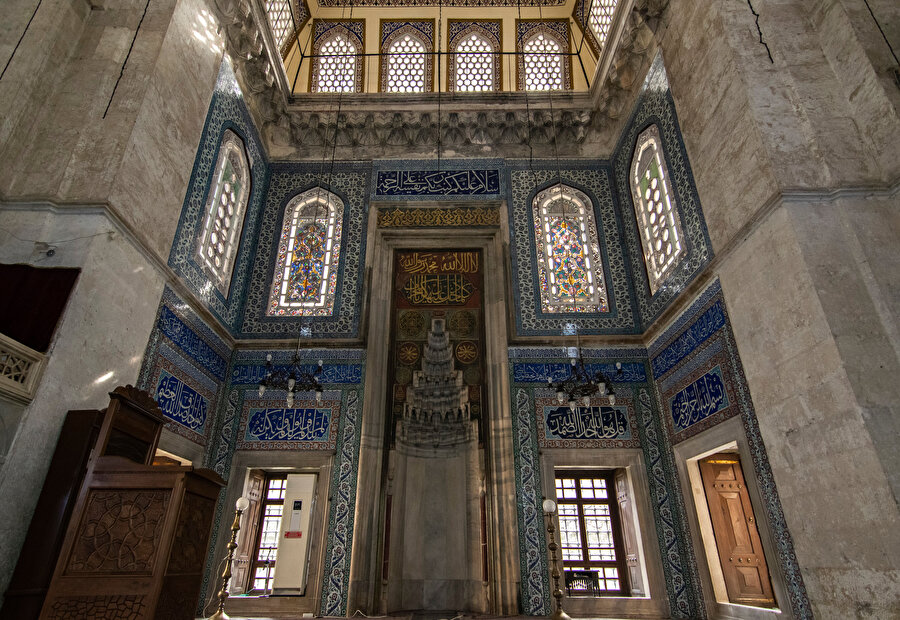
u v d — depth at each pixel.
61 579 2.62
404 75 8.44
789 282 3.85
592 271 7.06
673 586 5.28
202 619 5.12
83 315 3.72
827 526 3.44
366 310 6.74
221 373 6.19
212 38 5.81
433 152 7.88
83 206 3.95
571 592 5.52
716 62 4.88
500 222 7.34
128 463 2.92
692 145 5.31
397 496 6.02
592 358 6.43
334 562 5.50
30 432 3.22
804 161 4.06
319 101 7.80
